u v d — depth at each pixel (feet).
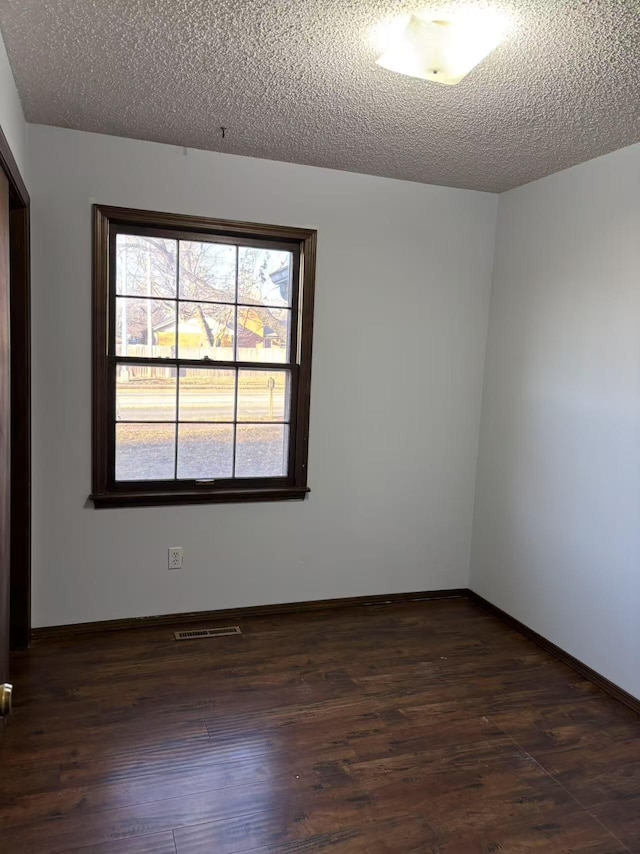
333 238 10.89
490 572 11.98
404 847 5.91
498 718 8.21
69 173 9.30
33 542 9.79
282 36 6.15
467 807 6.49
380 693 8.71
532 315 10.85
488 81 6.91
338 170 10.73
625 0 5.19
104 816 6.12
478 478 12.41
